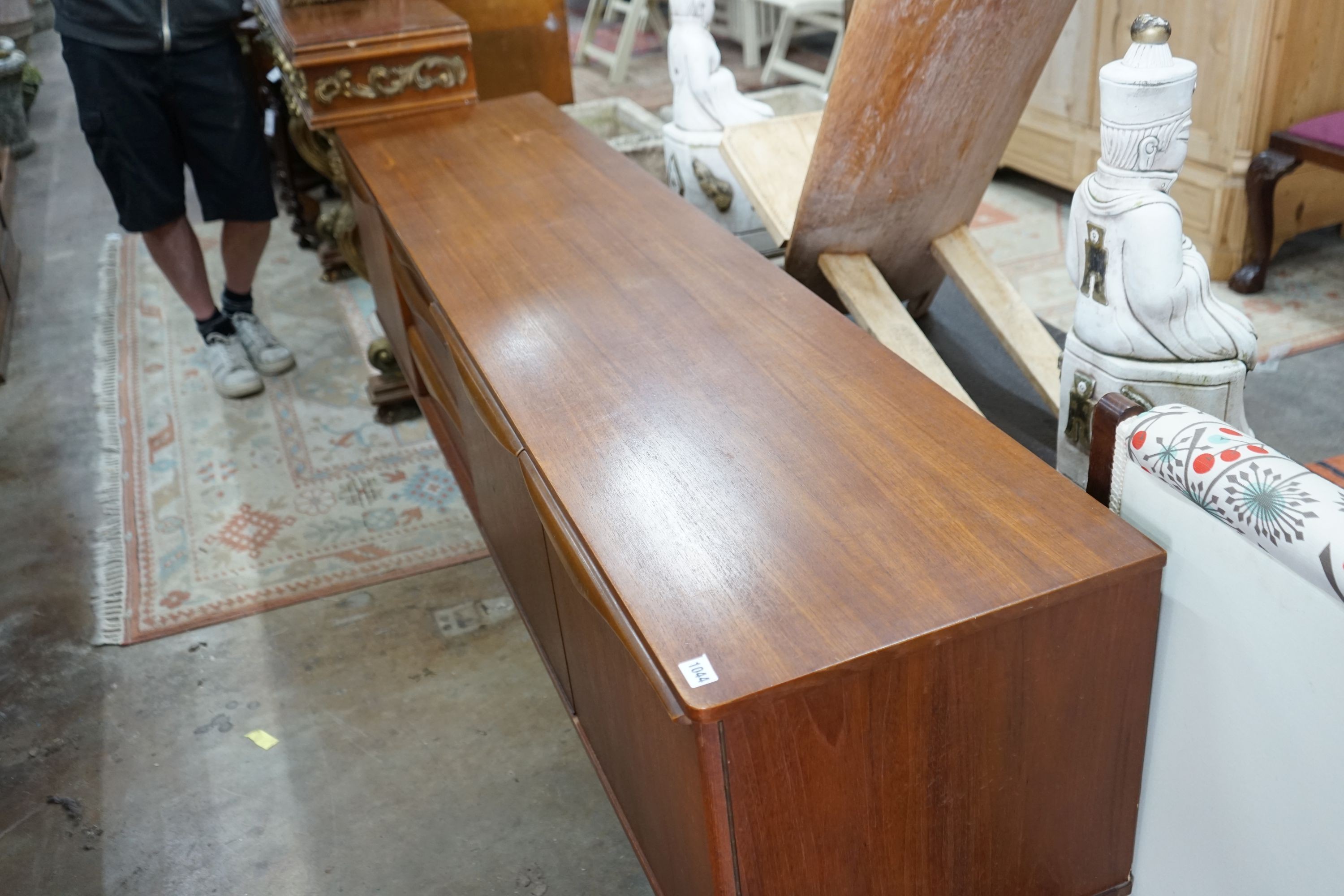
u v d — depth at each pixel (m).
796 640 0.95
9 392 3.15
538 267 1.69
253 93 3.16
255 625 2.16
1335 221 2.97
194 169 2.84
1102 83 1.24
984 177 1.91
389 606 2.19
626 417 1.29
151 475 2.68
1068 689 1.06
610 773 1.49
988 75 1.63
